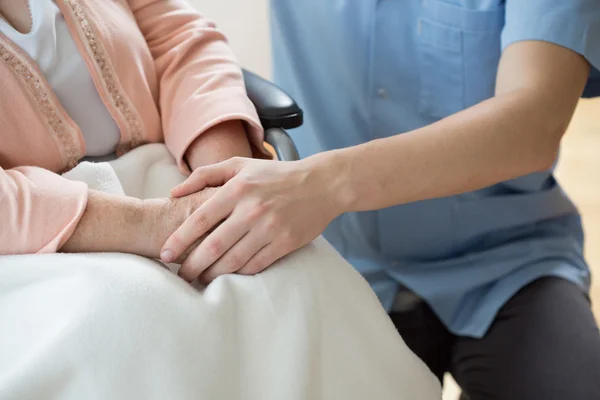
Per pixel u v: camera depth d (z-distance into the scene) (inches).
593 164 84.4
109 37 29.1
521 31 31.8
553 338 35.4
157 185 29.5
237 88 31.3
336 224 43.1
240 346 22.7
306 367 22.4
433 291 40.2
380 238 42.1
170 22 33.9
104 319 20.7
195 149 30.2
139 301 21.2
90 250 24.8
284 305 23.4
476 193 39.4
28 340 21.6
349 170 27.2
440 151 28.2
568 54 31.1
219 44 34.1
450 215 40.0
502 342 37.0
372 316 25.9
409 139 28.5
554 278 38.3
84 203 24.5
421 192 28.2
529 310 37.2
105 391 20.1
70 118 28.1
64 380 20.1
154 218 25.8
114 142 30.5
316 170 26.8
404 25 38.5
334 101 42.0
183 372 20.6
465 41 37.2
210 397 20.9
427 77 39.1
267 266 25.0
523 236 40.8
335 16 39.8
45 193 24.2
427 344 43.0
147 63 31.5
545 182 41.1
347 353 24.5
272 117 31.3
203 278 25.5
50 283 22.3
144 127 30.8
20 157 27.2
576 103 31.5
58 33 27.9
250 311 23.3
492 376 36.4
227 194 25.4
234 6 56.1
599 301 61.9
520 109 29.5
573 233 42.4
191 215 25.3
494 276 39.3
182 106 30.9
